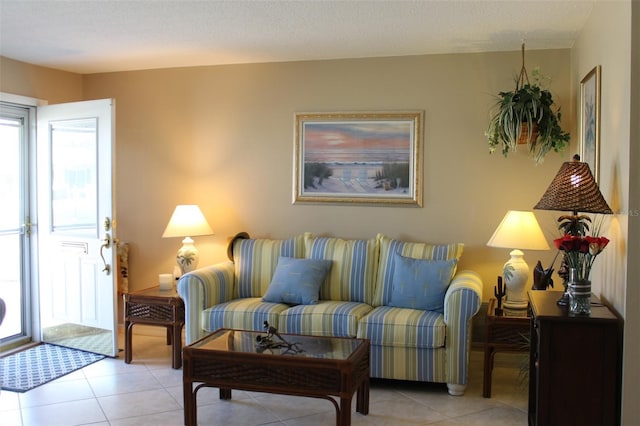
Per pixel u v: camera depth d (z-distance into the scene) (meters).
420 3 3.34
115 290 4.47
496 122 4.07
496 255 4.43
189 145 5.05
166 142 5.11
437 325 3.64
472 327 4.42
